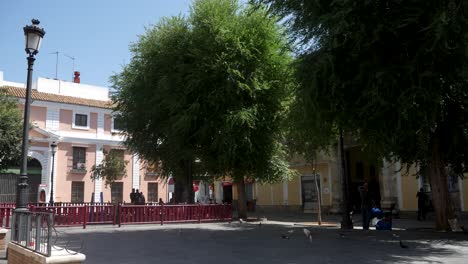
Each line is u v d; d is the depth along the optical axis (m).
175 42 20.70
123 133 24.86
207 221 20.30
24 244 7.93
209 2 20.62
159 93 20.19
